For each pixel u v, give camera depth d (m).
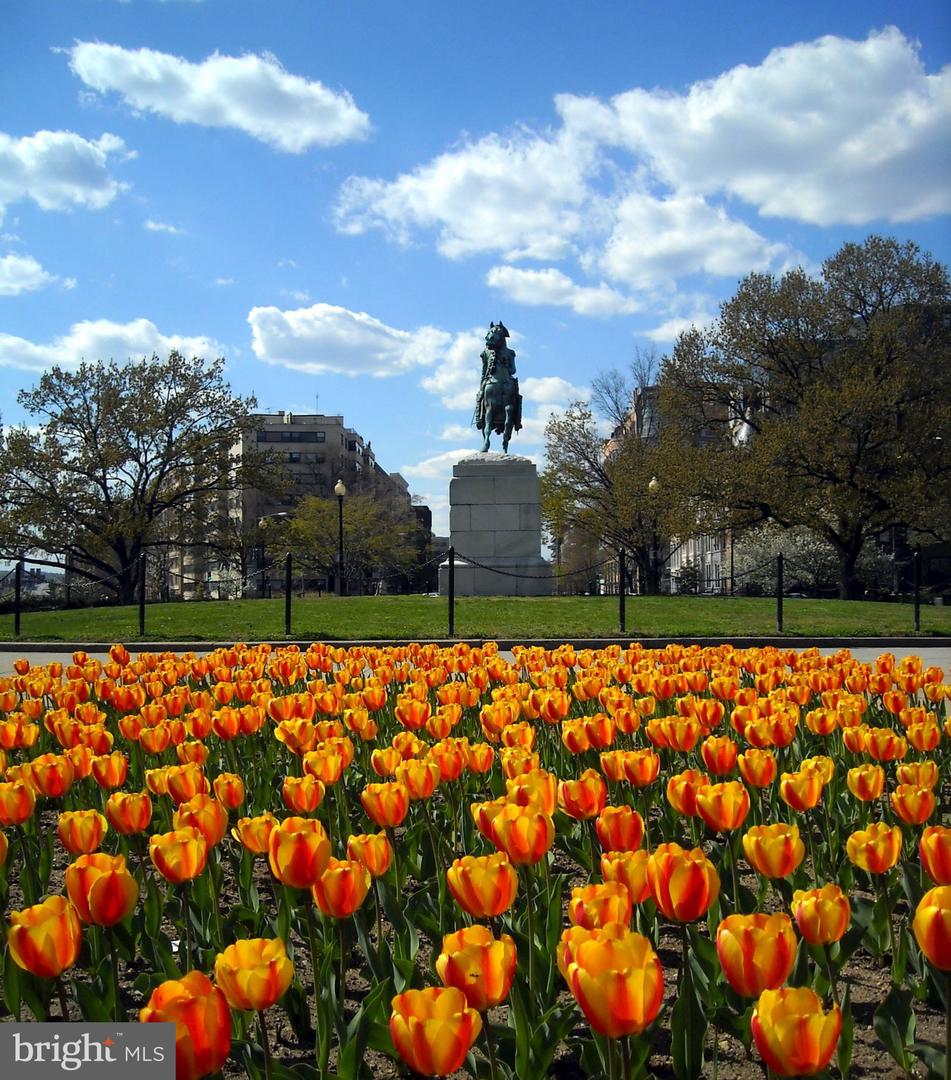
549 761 6.42
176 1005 1.97
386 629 20.78
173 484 47.34
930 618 23.31
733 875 3.57
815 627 21.19
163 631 21.00
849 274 39.12
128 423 43.91
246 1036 3.13
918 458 36.16
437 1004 2.01
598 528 49.59
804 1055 1.93
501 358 31.94
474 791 5.94
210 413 46.38
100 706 8.09
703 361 41.44
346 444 116.00
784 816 5.40
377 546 65.81
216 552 49.19
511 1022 3.29
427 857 4.56
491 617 22.52
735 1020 2.99
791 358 40.38
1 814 3.91
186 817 3.47
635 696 8.05
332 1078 2.55
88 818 3.47
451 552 20.17
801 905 2.57
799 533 45.81
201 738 5.87
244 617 23.17
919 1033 3.31
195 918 3.84
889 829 3.25
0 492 42.72
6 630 21.77
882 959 3.99
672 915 2.56
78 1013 3.58
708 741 4.35
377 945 3.65
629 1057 2.61
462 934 2.29
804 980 2.95
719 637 19.59
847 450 36.56
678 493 38.16
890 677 7.09
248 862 4.19
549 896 3.73
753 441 37.69
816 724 5.51
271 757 6.63
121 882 2.84
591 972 2.03
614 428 54.81
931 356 37.53
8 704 6.98
